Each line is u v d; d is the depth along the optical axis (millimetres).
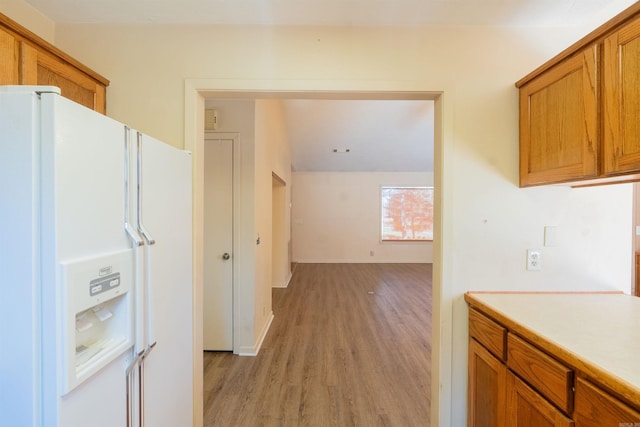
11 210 749
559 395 1023
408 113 4961
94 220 866
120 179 979
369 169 7496
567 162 1313
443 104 1636
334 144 6109
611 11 1499
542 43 1633
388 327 3545
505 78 1638
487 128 1639
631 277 1644
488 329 1440
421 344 3086
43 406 751
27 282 748
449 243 1632
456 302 1644
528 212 1646
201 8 1520
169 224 1288
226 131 2871
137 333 1036
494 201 1641
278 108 4453
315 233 7707
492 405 1409
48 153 744
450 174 1631
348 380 2424
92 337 928
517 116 1638
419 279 6004
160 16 1585
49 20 1608
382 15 1554
